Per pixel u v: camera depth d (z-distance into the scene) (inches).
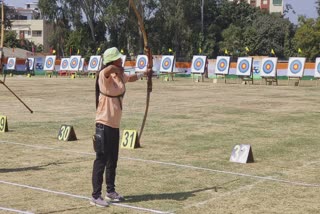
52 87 1164.5
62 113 646.5
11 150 392.2
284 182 294.4
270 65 1389.0
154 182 294.0
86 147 407.2
